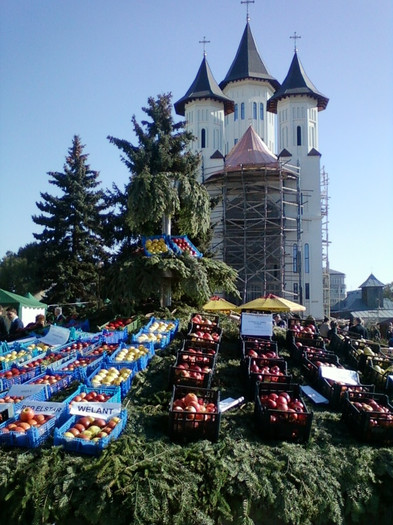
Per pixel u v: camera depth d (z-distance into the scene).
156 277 11.92
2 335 13.38
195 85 58.75
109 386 7.24
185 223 13.84
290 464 5.63
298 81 57.00
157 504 4.88
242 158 50.06
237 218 51.09
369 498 5.54
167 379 8.25
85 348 9.49
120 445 5.63
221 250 48.09
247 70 62.12
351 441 6.42
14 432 5.73
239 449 5.80
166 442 5.98
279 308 17.31
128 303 12.12
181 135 26.61
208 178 50.97
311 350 9.65
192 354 8.26
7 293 26.39
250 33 64.69
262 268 48.53
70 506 4.95
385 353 12.11
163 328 10.52
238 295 14.18
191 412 6.03
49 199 32.88
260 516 5.25
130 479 5.09
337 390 7.60
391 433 6.34
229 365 9.29
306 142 55.19
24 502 4.94
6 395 7.18
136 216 12.78
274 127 64.31
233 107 60.56
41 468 5.24
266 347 9.45
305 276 50.97
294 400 6.86
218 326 10.47
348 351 10.78
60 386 7.61
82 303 25.77
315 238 51.66
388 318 63.16
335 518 5.26
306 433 6.21
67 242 32.50
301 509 5.26
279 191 51.16
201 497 5.16
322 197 57.19
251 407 7.23
